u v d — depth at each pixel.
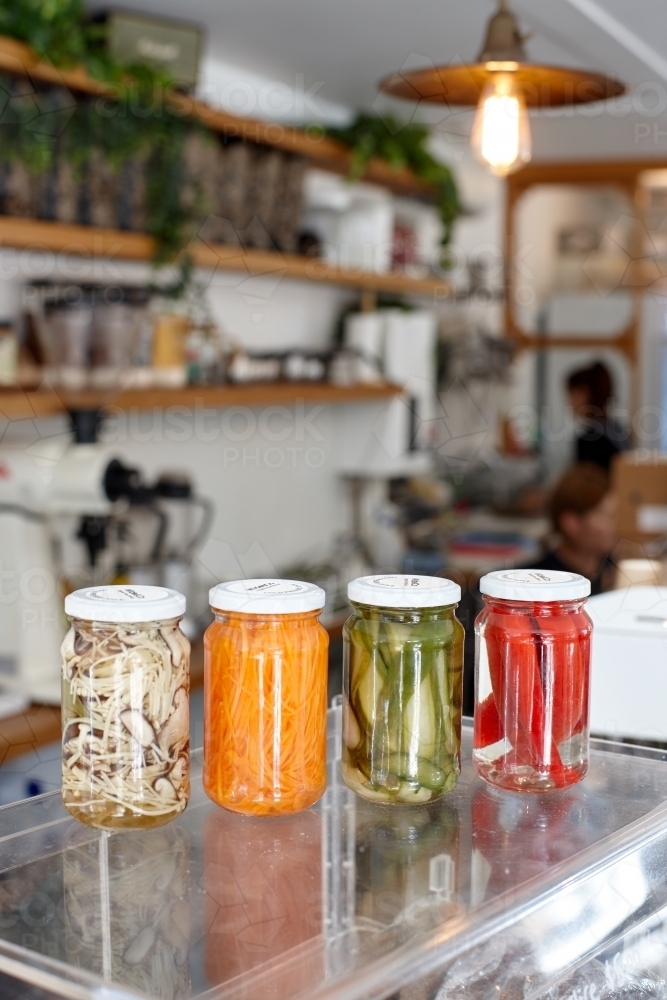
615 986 0.75
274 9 2.33
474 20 2.35
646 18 2.33
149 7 2.34
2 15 2.01
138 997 0.60
